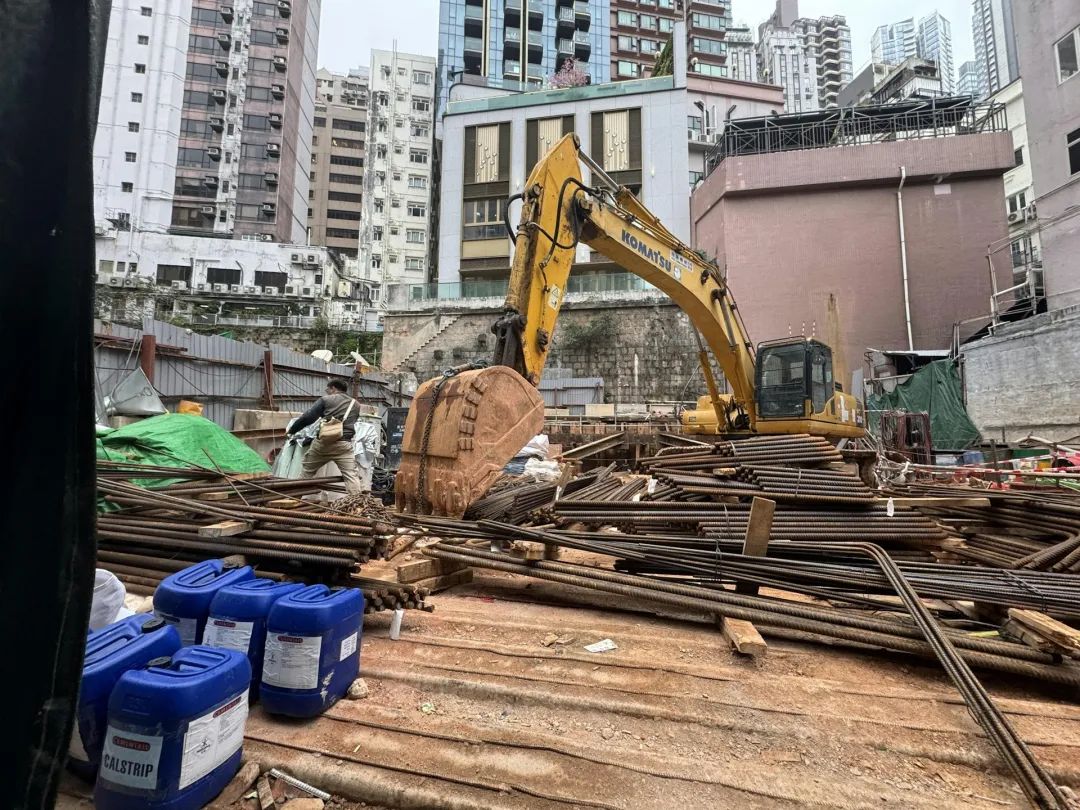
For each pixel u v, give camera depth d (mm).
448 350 24797
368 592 2791
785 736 1970
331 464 6695
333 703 2125
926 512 4574
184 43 41688
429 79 49500
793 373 9023
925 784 1733
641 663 2529
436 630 2928
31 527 968
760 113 38656
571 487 5734
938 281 20984
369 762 1771
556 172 5273
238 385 10203
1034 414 13094
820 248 22094
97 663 1636
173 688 1459
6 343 960
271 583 2328
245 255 36438
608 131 30922
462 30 48031
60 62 993
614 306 23469
